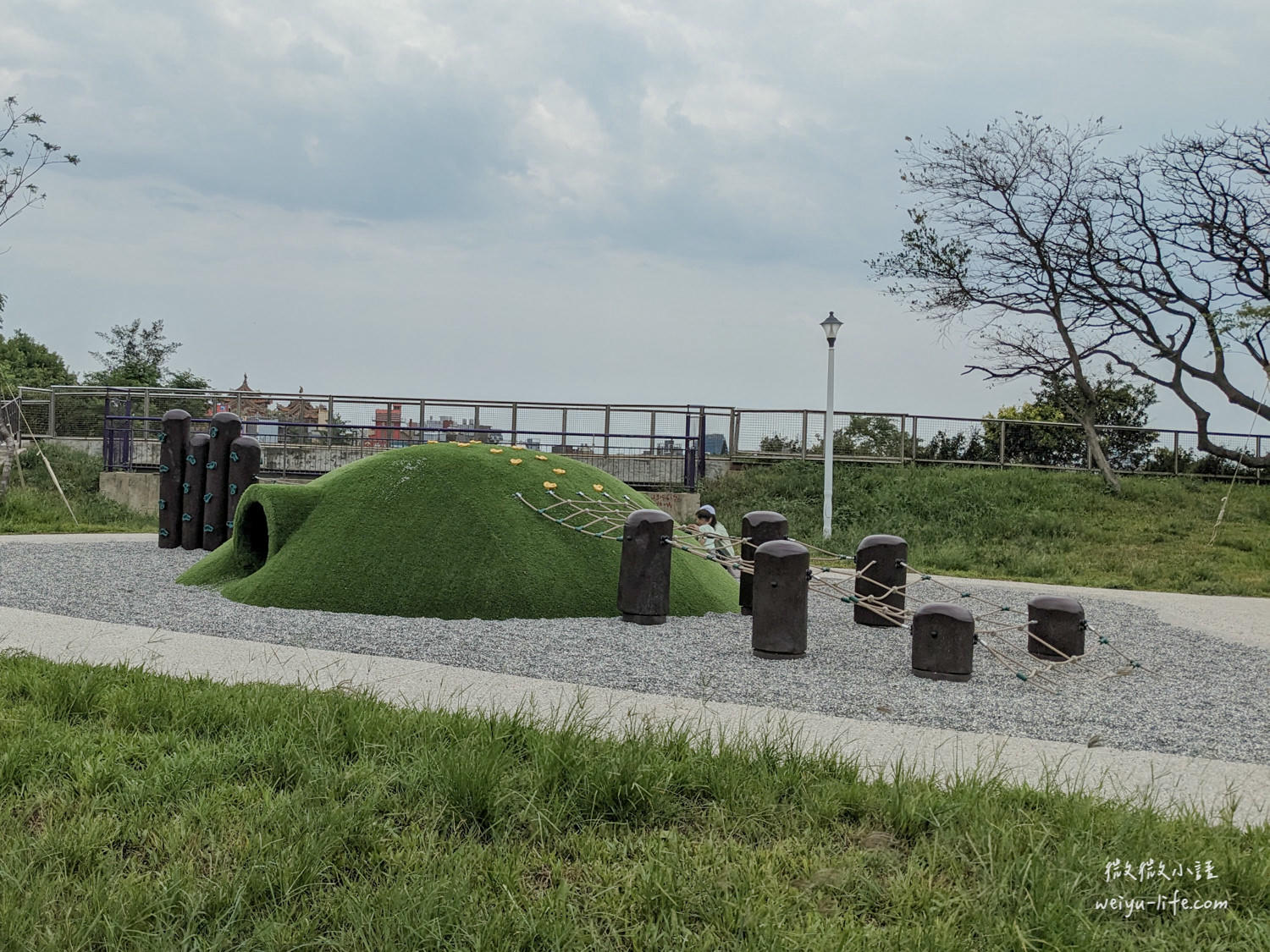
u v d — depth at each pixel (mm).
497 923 3496
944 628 8031
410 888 3717
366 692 6520
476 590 10211
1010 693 7695
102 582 11898
